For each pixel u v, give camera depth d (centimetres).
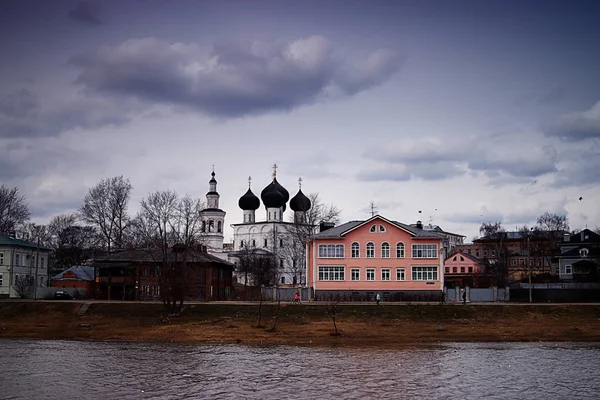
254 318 8488
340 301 9831
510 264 19400
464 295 9375
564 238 16250
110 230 13300
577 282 13300
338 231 10550
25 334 7575
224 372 4959
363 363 5375
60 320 8631
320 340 6938
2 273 11556
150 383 4541
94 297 11081
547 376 4822
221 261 11562
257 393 4209
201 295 10650
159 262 10406
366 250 10306
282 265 16912
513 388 4394
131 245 12094
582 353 6016
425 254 10256
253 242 17712
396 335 7306
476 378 4725
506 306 8856
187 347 6444
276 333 7438
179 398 4072
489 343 6744
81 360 5575
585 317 8562
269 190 17750
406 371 4991
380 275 10256
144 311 8912
